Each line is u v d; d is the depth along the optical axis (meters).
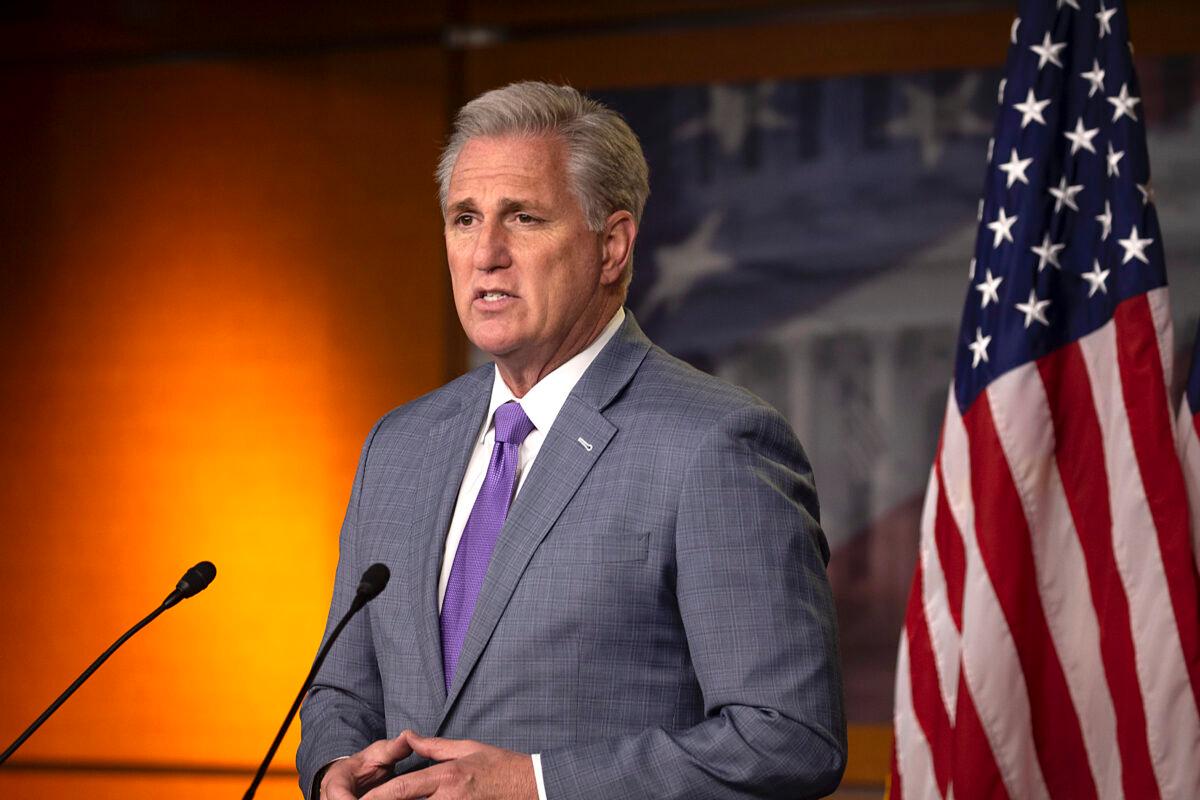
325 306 10.04
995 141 6.32
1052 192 6.16
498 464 4.01
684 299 9.45
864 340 9.19
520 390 4.09
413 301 9.95
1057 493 5.90
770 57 9.55
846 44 9.45
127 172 10.34
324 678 4.26
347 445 9.89
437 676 3.79
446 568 3.96
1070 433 5.93
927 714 5.98
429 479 4.13
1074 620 5.81
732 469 3.72
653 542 3.71
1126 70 6.19
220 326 10.13
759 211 9.43
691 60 9.66
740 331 9.35
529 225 3.92
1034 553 5.86
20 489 10.19
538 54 9.98
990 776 5.73
